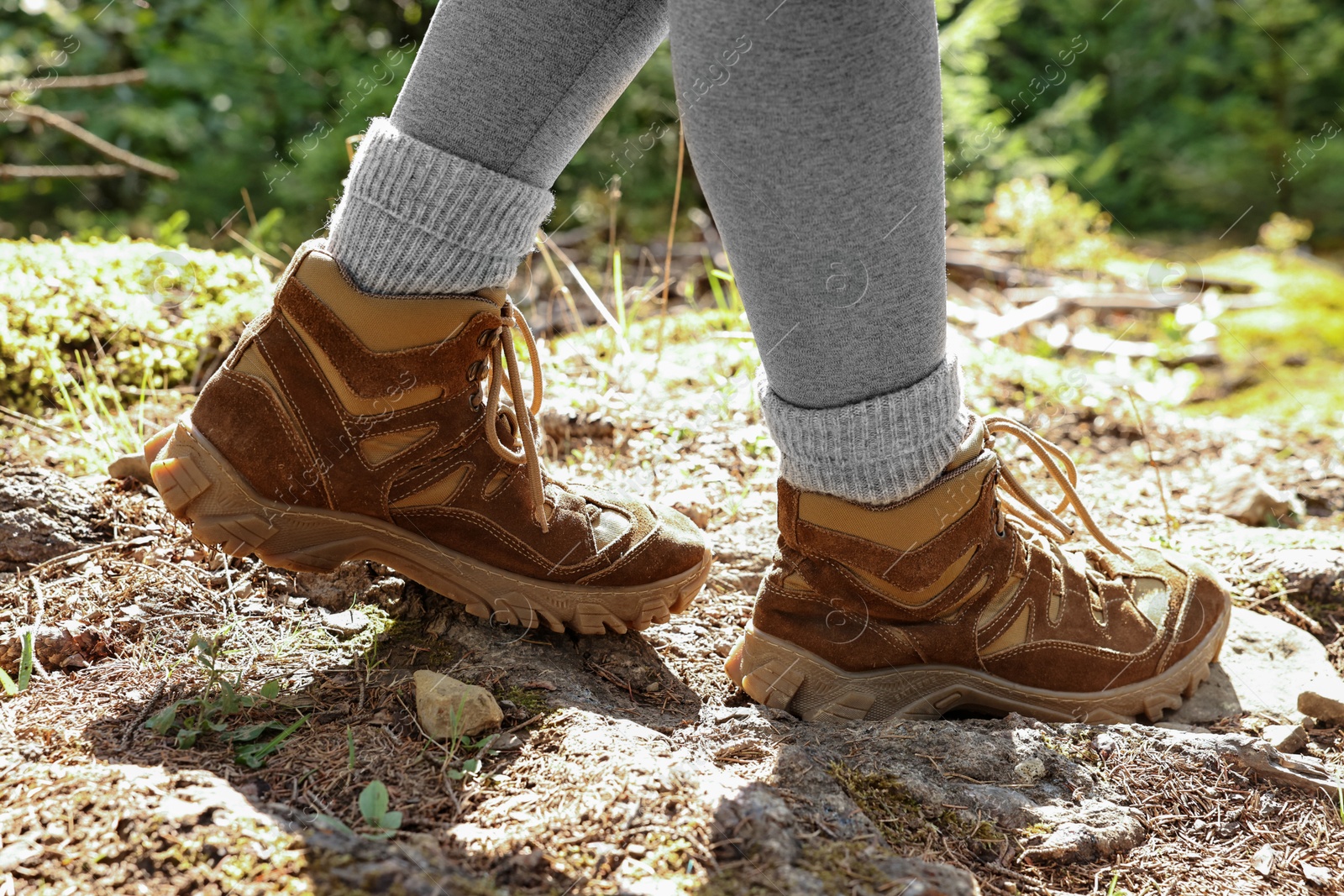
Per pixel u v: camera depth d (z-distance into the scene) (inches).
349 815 39.3
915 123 38.9
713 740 46.4
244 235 183.8
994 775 46.1
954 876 37.3
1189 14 275.7
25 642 47.0
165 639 52.2
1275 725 54.6
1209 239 245.3
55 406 82.4
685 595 55.4
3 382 80.3
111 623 52.6
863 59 36.9
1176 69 276.5
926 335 44.3
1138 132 269.1
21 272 88.3
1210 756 48.5
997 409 103.7
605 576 52.9
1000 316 157.6
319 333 47.6
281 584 57.7
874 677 51.9
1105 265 188.7
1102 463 96.9
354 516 50.8
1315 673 58.9
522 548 52.2
